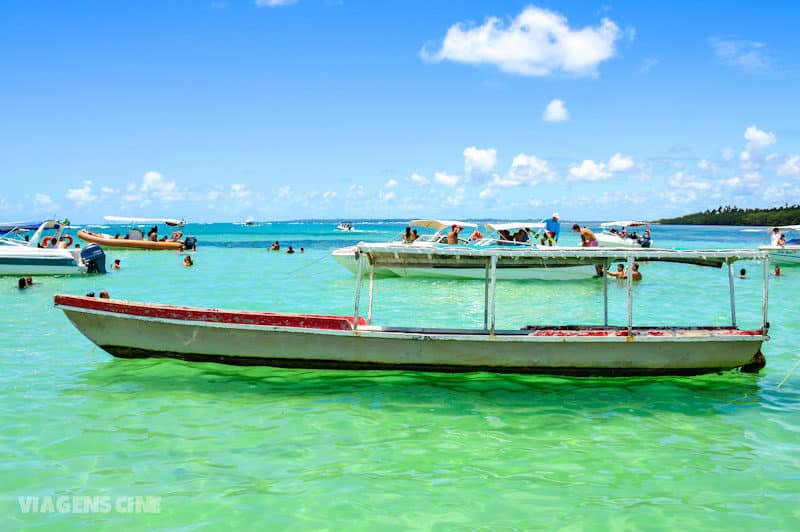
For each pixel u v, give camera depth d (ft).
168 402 31.48
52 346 43.47
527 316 58.65
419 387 34.06
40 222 98.32
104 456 24.85
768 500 21.67
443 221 86.43
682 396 33.01
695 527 19.88
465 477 23.36
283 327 34.99
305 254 153.69
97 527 19.63
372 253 35.68
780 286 85.20
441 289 77.30
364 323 37.55
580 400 32.32
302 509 20.83
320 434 27.48
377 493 21.98
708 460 25.07
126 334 37.22
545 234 89.66
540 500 21.62
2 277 87.56
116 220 146.10
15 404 30.89
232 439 26.78
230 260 129.90
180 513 20.51
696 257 34.45
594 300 69.26
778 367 38.68
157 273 99.19
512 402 31.96
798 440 27.20
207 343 36.22
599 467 24.36
